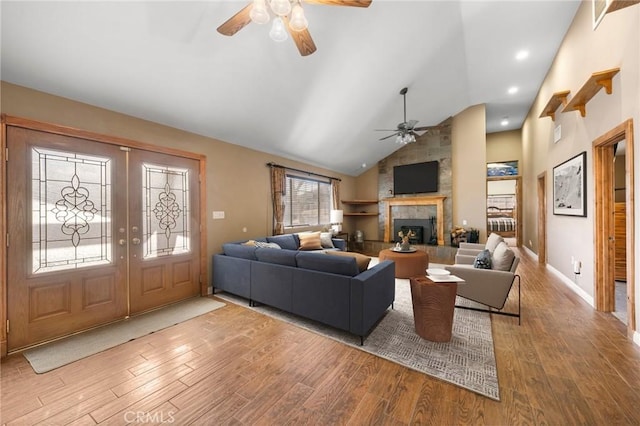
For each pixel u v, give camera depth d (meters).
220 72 2.98
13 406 1.63
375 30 3.21
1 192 2.19
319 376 1.90
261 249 3.22
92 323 2.72
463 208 6.45
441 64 4.31
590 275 3.24
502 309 3.09
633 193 2.29
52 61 2.29
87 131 2.69
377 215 7.85
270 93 3.57
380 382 1.83
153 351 2.27
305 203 6.30
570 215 3.80
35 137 2.38
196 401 1.67
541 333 2.48
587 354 2.11
